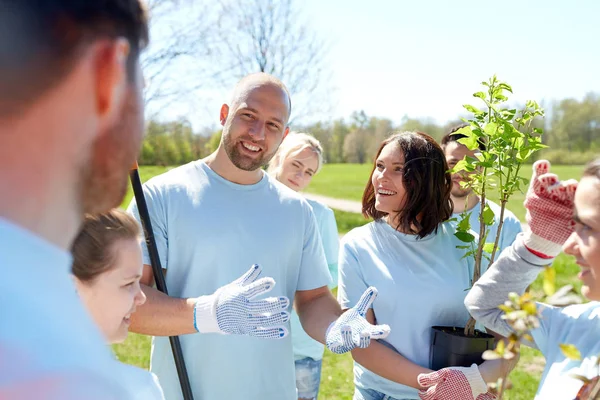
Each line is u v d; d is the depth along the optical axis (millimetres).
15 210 588
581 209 1251
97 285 1486
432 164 2404
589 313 1488
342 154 37281
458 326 2387
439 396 2092
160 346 2328
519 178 2195
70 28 586
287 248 2389
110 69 626
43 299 530
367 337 1873
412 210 2404
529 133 2229
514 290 1806
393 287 2377
